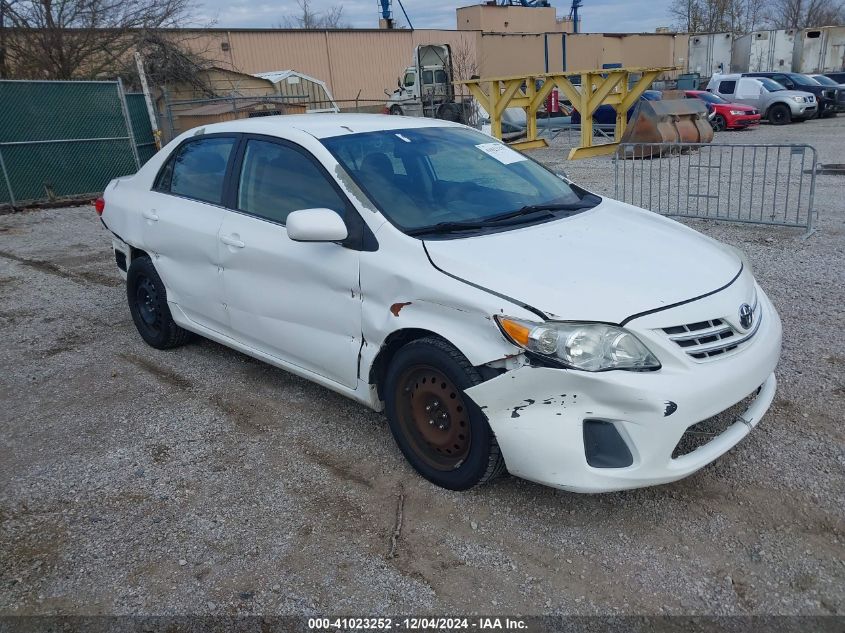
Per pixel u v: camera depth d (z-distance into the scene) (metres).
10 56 18.53
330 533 3.06
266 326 4.08
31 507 3.36
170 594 2.74
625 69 16.27
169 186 4.95
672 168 14.42
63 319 6.28
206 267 4.46
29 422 4.27
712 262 3.36
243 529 3.12
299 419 4.13
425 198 3.67
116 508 3.32
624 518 3.07
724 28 69.62
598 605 2.60
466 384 3.00
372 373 3.52
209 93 21.53
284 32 31.23
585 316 2.78
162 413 4.30
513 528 3.04
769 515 3.04
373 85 34.75
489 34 40.31
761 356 3.10
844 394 4.08
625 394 2.72
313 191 3.78
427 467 3.35
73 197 13.62
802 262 6.90
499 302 2.89
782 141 18.72
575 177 13.96
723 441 3.07
